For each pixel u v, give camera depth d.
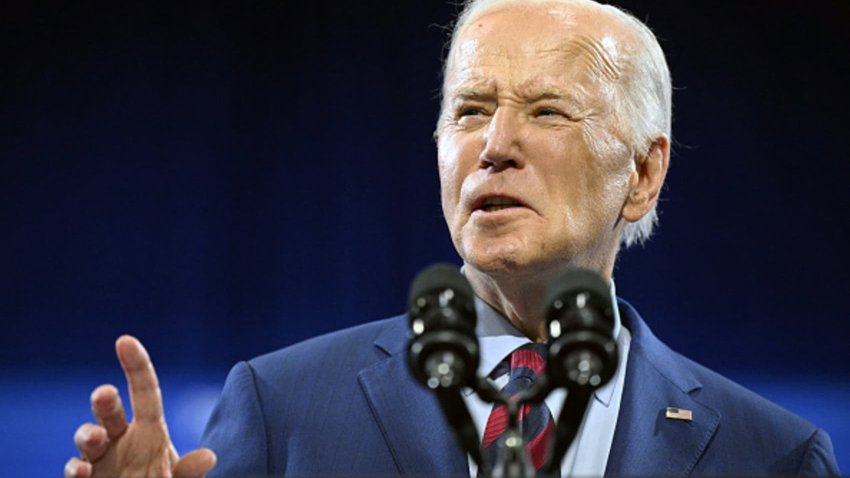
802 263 8.90
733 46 9.04
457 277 1.95
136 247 9.16
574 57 3.42
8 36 9.32
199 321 9.05
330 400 3.51
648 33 3.75
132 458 2.57
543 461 3.13
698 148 9.01
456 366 1.84
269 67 9.27
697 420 3.47
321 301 9.05
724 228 8.95
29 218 9.19
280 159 9.20
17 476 8.27
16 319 9.07
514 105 3.34
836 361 8.80
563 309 1.89
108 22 9.33
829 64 8.96
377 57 9.16
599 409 3.41
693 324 8.86
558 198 3.29
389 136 9.12
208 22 9.30
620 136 3.46
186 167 9.23
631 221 3.61
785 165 8.98
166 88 9.29
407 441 3.34
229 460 3.40
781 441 3.51
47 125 9.28
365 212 9.08
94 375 9.00
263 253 9.14
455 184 3.37
